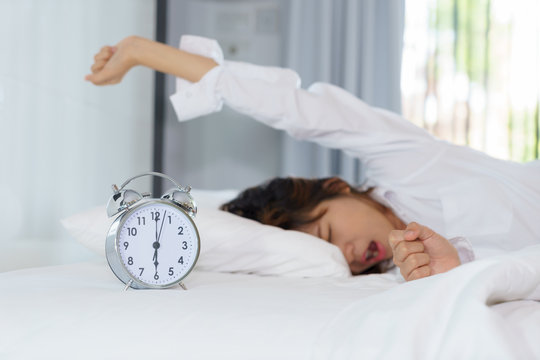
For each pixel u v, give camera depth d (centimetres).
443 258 95
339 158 297
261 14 320
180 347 64
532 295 75
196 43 137
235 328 67
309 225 133
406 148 134
